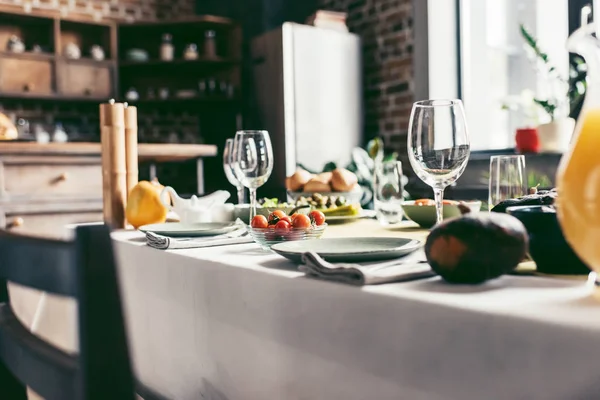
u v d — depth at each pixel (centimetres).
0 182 247
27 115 427
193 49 445
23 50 411
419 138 85
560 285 56
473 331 46
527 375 43
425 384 50
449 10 392
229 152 156
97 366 46
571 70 306
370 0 423
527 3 360
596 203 47
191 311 80
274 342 65
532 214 63
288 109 391
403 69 401
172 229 101
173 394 84
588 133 49
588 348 40
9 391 62
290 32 393
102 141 135
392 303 52
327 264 61
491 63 384
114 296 47
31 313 96
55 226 259
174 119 481
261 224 92
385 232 110
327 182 157
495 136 382
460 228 56
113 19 460
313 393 61
